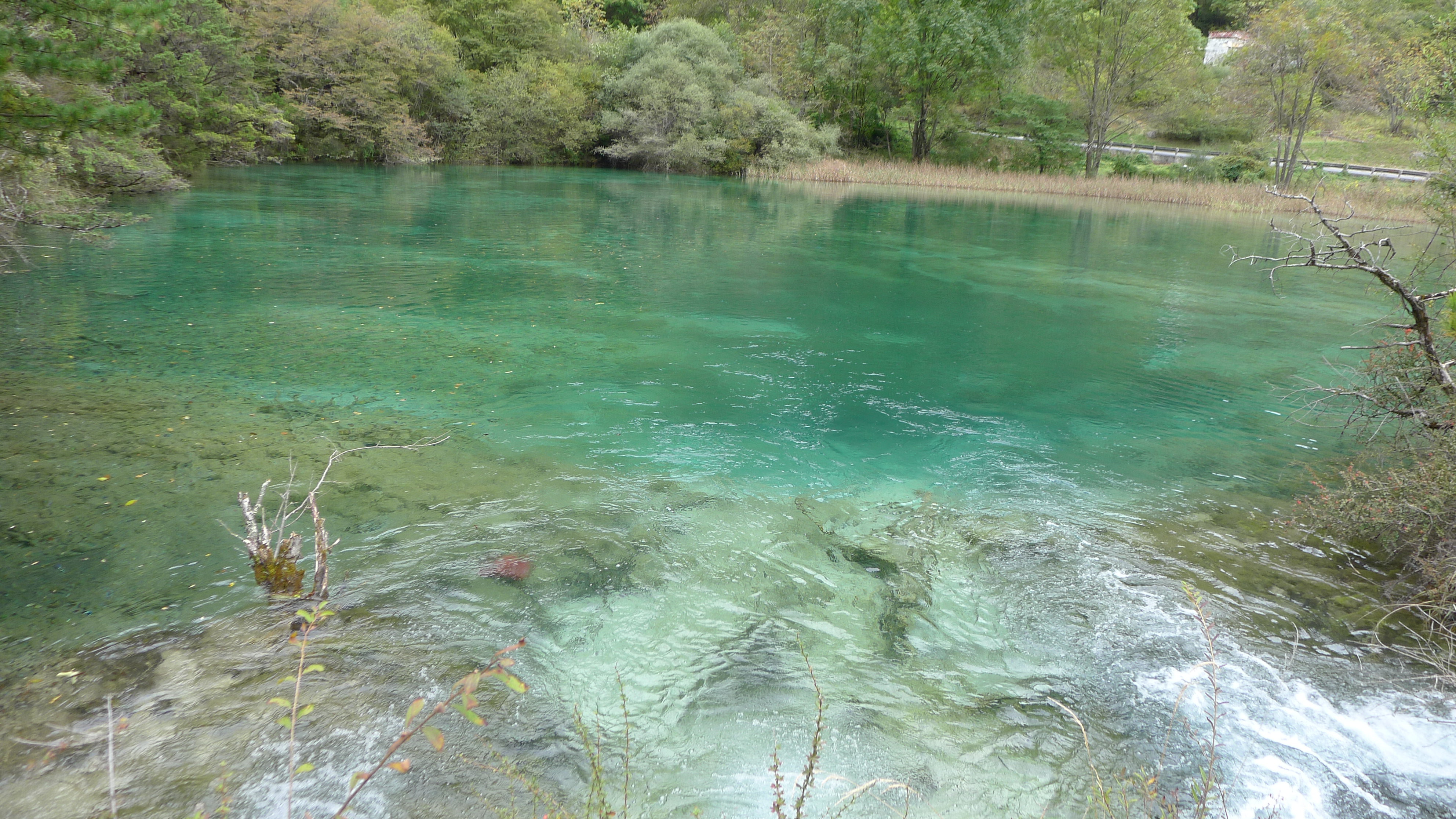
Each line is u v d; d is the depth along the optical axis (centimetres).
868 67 4431
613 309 1188
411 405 753
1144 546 553
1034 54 4512
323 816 304
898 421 790
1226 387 940
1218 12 5566
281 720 262
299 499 554
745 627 444
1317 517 586
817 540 543
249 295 1148
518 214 2256
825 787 335
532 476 614
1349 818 330
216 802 307
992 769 350
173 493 550
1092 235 2347
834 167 4150
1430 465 548
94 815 296
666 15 5556
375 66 3588
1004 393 893
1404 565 533
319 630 416
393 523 529
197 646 398
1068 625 457
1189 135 4741
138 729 342
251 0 3294
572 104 4288
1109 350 1085
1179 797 335
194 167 2766
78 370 793
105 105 676
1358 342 1158
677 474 636
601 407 775
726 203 2850
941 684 405
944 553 534
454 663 398
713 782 335
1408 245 2139
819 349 1032
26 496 533
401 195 2542
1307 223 2641
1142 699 397
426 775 328
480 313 1122
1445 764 361
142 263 1315
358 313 1081
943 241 2105
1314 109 3762
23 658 382
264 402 737
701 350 997
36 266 1237
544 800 320
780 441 718
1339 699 401
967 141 4681
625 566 496
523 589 465
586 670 401
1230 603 484
